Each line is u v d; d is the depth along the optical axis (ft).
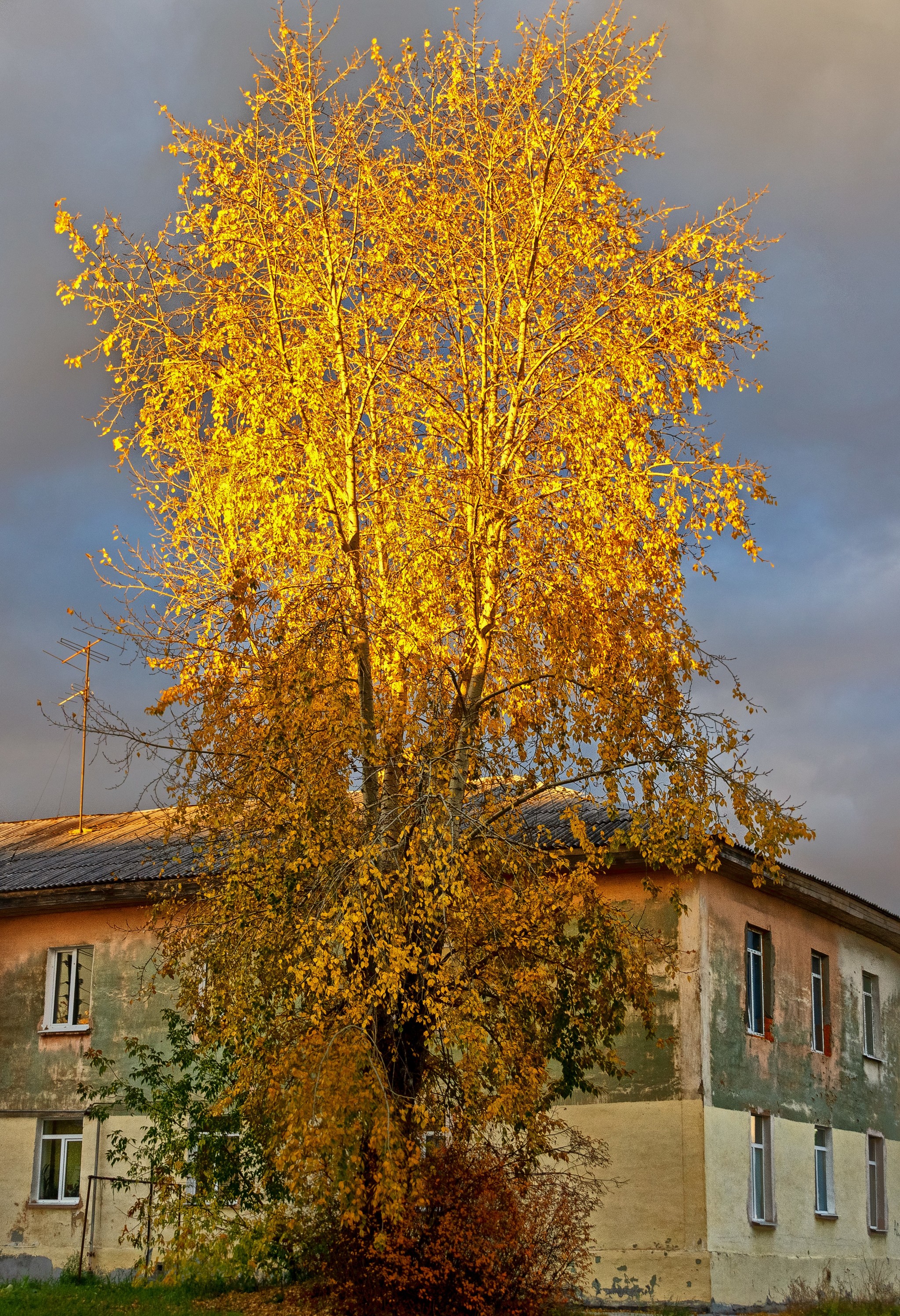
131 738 42.55
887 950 87.76
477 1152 43.47
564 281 47.39
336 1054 37.58
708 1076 60.03
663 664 44.47
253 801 42.80
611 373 46.60
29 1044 73.87
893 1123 82.99
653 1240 57.72
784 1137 67.21
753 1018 67.56
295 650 41.96
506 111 47.93
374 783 45.16
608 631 44.86
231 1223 44.42
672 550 45.39
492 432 47.37
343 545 47.06
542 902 43.04
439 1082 43.60
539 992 42.50
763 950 69.92
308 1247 43.45
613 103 47.88
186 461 48.03
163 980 71.20
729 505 44.42
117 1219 67.62
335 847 40.98
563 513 45.83
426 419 48.44
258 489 47.09
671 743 44.45
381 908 39.04
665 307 45.88
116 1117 69.97
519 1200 42.75
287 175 47.96
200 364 46.50
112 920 73.92
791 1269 64.49
